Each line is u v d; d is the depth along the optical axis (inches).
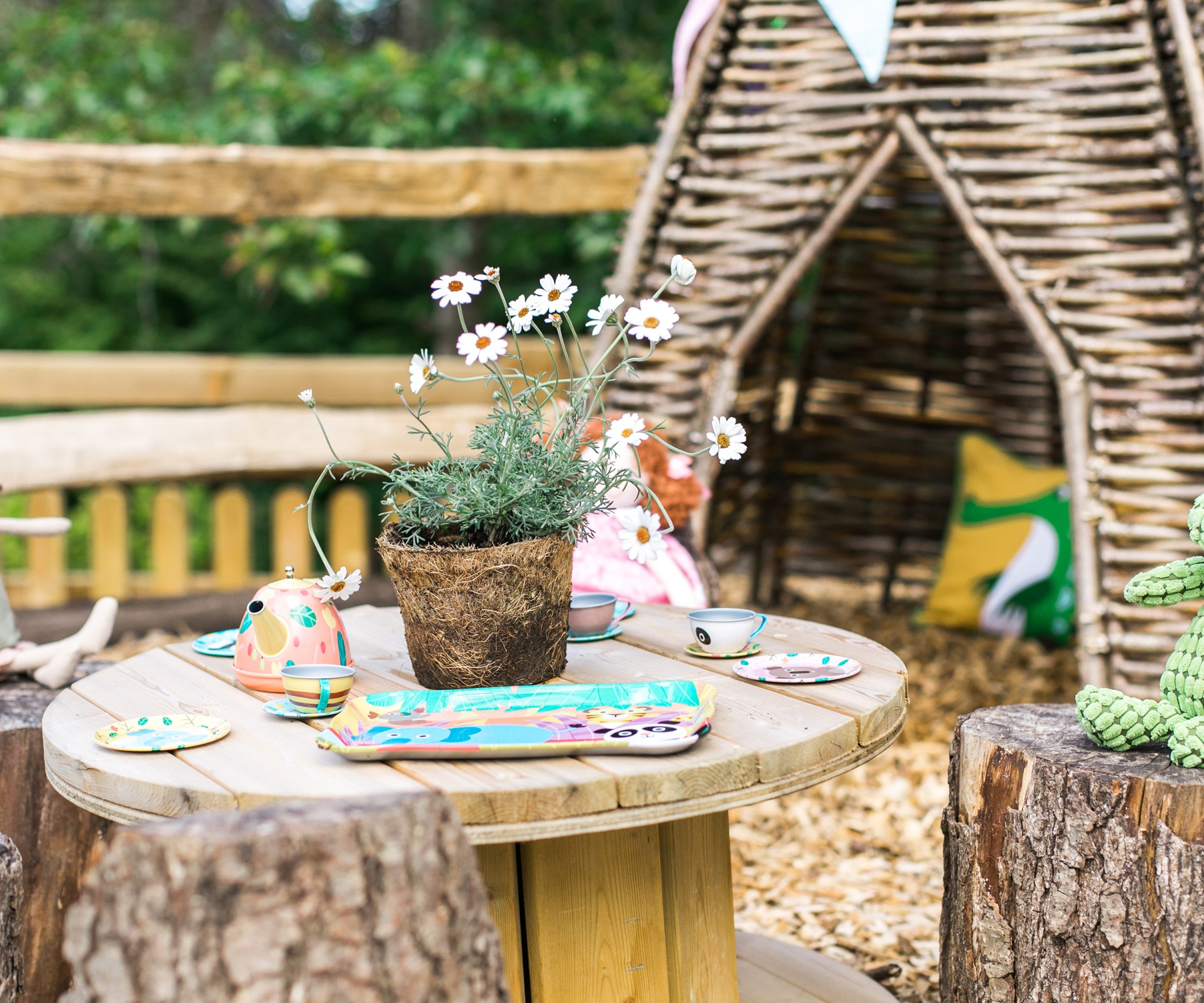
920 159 140.3
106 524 228.2
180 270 394.9
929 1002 98.8
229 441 210.8
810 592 244.7
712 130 150.4
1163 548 130.7
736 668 77.7
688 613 93.9
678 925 77.4
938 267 209.8
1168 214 132.7
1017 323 210.5
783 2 147.0
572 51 335.3
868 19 137.9
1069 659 186.1
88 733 68.6
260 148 191.3
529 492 71.7
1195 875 70.1
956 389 219.0
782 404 229.1
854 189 142.7
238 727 69.0
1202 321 130.9
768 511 224.1
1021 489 199.5
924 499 221.5
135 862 45.8
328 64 317.7
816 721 66.5
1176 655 77.7
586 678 76.7
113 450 204.8
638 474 112.4
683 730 63.2
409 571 70.9
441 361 228.4
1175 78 135.5
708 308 147.6
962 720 83.7
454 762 61.5
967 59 139.6
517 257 351.9
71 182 180.4
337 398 221.8
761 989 93.7
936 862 126.7
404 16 395.5
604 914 73.5
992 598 193.8
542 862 71.5
